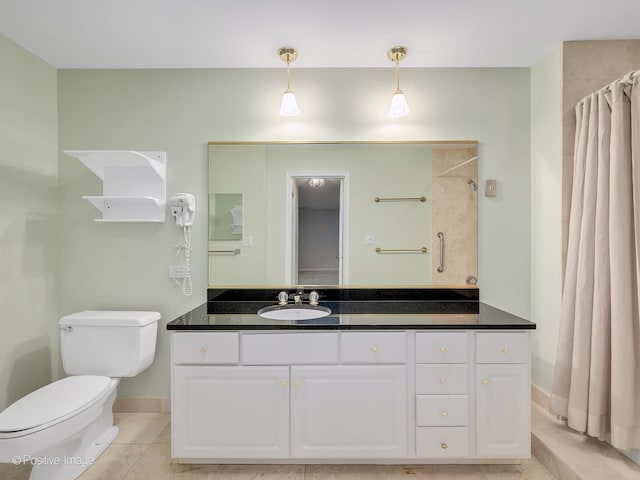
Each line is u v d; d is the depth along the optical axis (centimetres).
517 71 230
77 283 230
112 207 227
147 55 213
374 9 170
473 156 229
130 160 217
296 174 229
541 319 221
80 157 211
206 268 231
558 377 191
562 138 201
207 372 172
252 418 172
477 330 171
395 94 207
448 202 230
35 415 151
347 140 230
